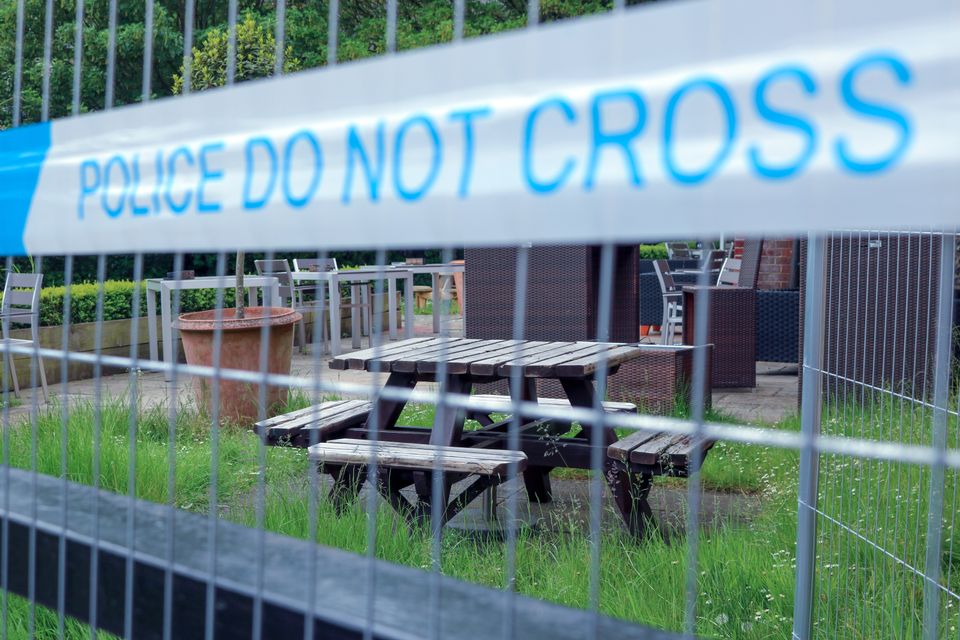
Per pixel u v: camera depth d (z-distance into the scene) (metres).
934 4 0.78
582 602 3.18
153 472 4.79
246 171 1.41
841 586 3.24
